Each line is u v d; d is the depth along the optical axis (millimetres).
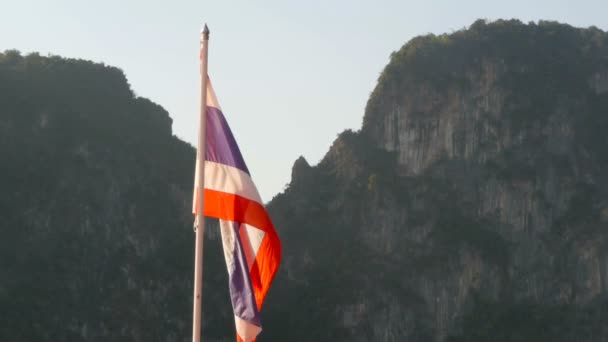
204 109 57094
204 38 56875
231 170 57344
